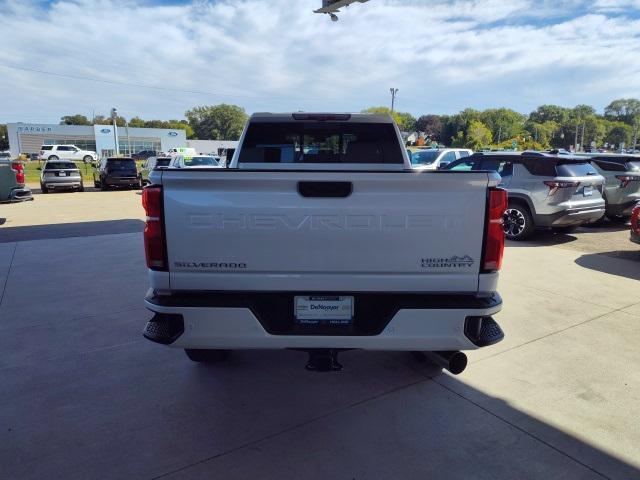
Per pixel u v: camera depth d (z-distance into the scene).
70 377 3.64
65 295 5.68
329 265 2.66
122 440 2.84
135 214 13.52
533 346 4.21
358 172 2.57
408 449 2.77
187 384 3.55
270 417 3.10
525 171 8.98
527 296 5.64
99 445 2.79
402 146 4.62
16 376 3.64
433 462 2.66
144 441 2.84
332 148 4.72
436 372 3.73
